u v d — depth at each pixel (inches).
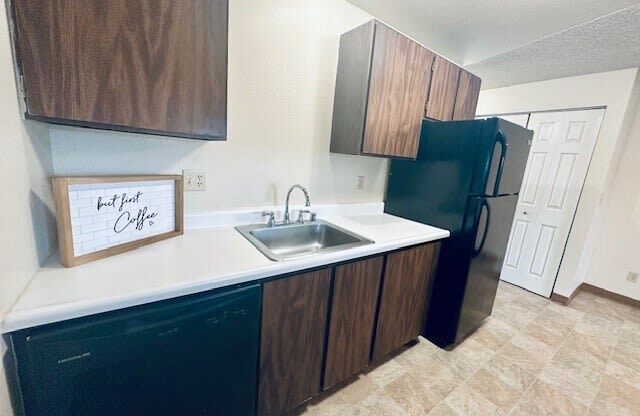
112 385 29.7
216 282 35.1
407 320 68.4
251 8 52.7
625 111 92.3
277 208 65.2
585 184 100.5
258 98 57.4
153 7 31.8
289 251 63.0
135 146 45.9
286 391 48.1
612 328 91.0
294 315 45.4
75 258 33.2
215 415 39.8
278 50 57.6
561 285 107.0
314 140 68.1
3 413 23.5
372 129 60.7
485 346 77.7
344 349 55.2
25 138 28.0
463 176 67.3
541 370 69.8
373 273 55.8
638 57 80.0
